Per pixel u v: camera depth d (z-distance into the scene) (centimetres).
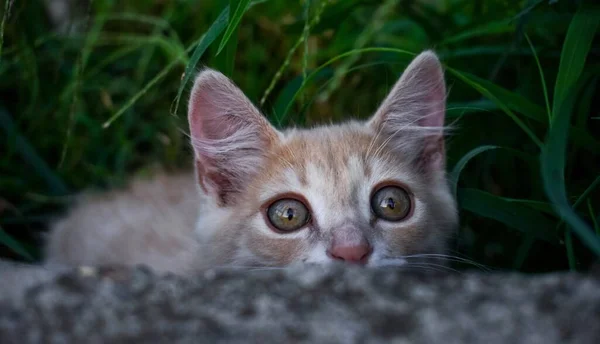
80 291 31
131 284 31
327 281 31
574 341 28
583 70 40
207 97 40
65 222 47
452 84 43
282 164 40
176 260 42
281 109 45
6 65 50
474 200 40
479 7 49
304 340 29
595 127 43
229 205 41
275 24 55
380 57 51
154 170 51
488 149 42
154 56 54
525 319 29
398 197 39
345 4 47
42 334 29
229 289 31
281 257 39
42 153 52
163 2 57
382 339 29
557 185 34
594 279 30
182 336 29
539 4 42
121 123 53
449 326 29
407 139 42
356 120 45
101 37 54
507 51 44
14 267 33
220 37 43
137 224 45
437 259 40
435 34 49
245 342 29
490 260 44
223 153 41
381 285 30
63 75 53
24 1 47
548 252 42
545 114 41
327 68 50
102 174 51
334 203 38
